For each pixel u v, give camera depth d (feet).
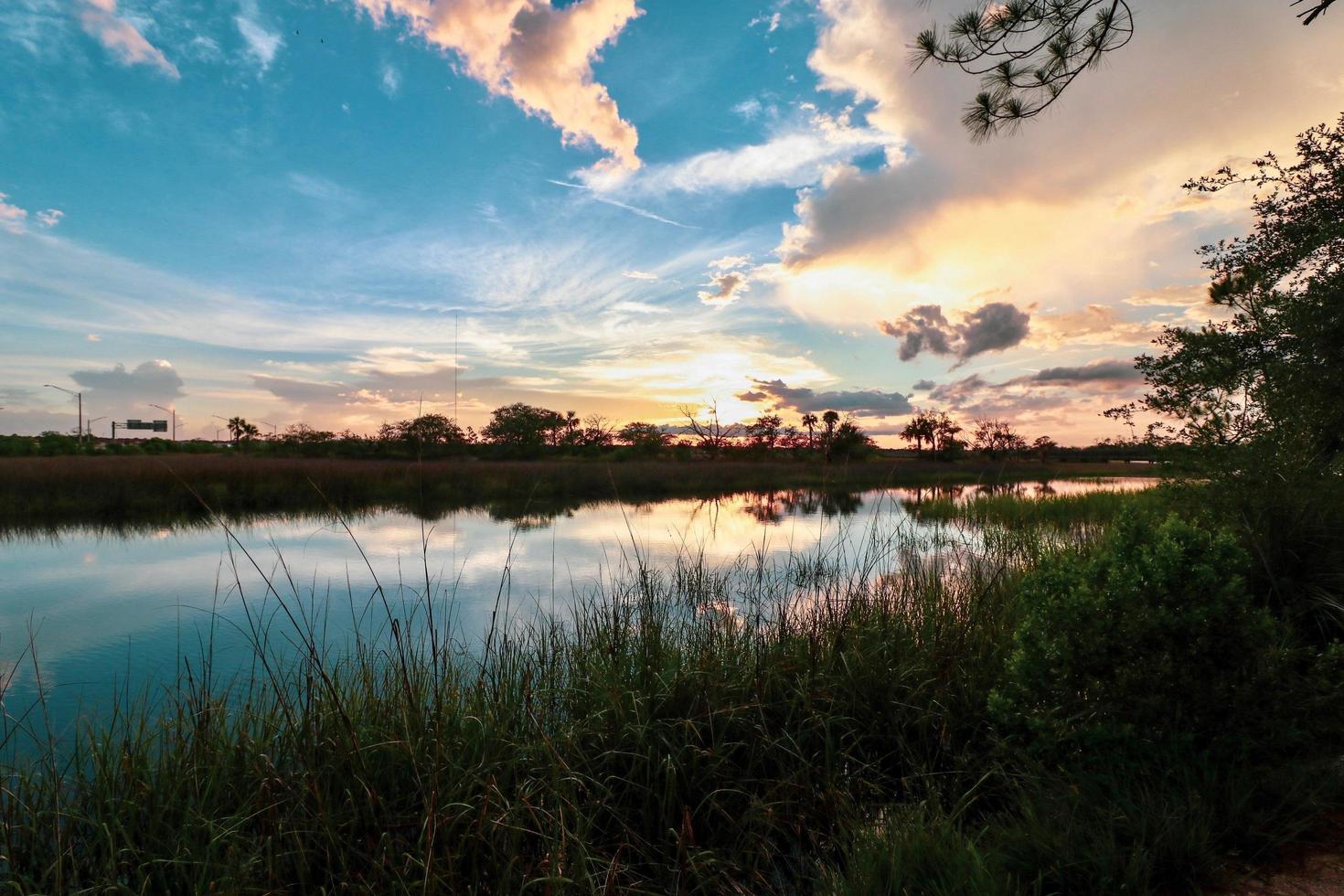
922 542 33.55
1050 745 9.07
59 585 26.48
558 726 11.65
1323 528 12.23
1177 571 8.89
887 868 7.73
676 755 10.59
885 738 11.84
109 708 13.76
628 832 9.44
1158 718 8.45
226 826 8.87
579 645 14.88
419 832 9.16
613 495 72.28
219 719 10.29
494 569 28.94
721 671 12.91
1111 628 8.88
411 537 39.50
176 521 46.57
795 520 48.52
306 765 9.36
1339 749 8.33
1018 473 109.60
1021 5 13.35
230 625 20.49
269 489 59.47
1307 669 9.58
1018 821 8.23
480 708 11.30
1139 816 7.50
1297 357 16.02
